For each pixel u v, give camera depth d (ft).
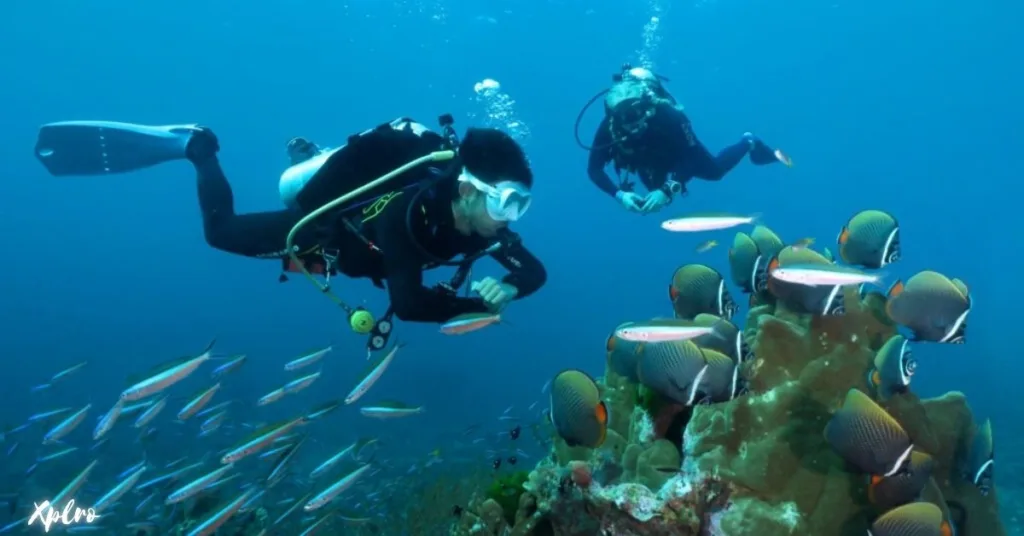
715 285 11.84
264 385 102.63
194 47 203.72
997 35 184.75
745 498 10.00
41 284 357.61
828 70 218.38
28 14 181.47
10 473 44.78
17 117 284.41
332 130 288.30
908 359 9.27
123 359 165.07
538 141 320.91
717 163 31.86
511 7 151.43
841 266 10.00
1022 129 269.44
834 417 9.18
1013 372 117.91
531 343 242.58
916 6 162.40
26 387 112.98
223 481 19.52
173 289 361.30
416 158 14.16
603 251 434.71
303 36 188.24
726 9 158.30
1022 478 40.98
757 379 10.84
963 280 10.27
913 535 8.88
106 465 49.44
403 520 27.07
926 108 256.32
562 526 11.10
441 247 13.10
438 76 217.97
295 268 16.03
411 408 19.04
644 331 9.83
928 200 340.39
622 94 29.94
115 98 257.96
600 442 9.86
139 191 369.09
